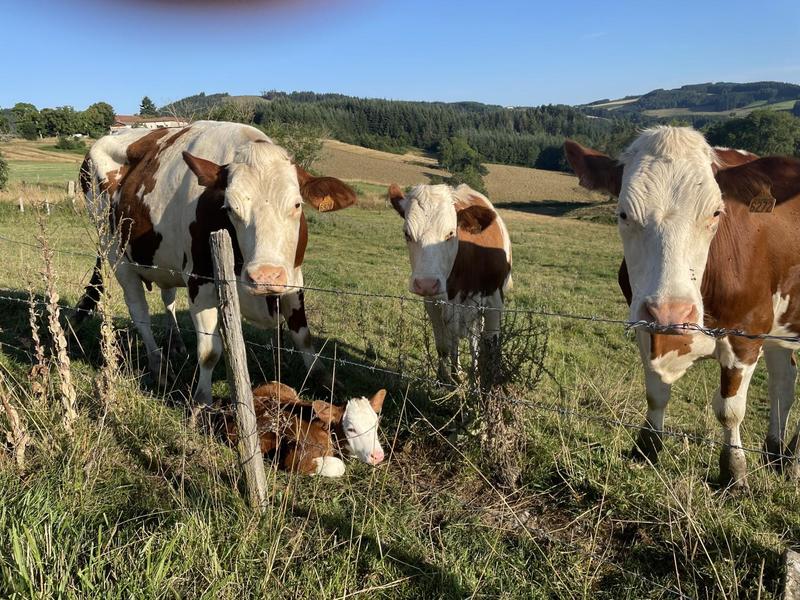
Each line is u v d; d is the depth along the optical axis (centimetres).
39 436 404
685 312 312
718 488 410
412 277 539
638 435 457
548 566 320
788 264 399
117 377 462
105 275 457
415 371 580
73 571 281
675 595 303
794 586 279
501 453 400
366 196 4291
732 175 348
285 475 401
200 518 324
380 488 391
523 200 6794
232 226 474
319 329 751
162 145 572
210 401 504
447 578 306
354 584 298
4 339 638
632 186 343
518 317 918
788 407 467
